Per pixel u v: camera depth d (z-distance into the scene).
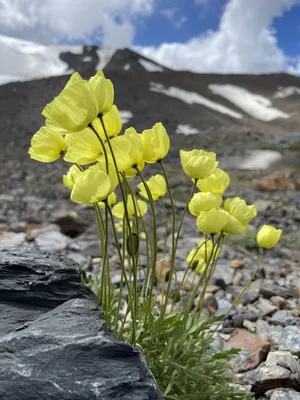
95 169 0.30
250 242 1.35
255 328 0.66
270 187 3.07
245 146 9.04
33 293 0.37
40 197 2.29
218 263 1.05
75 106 0.25
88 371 0.27
